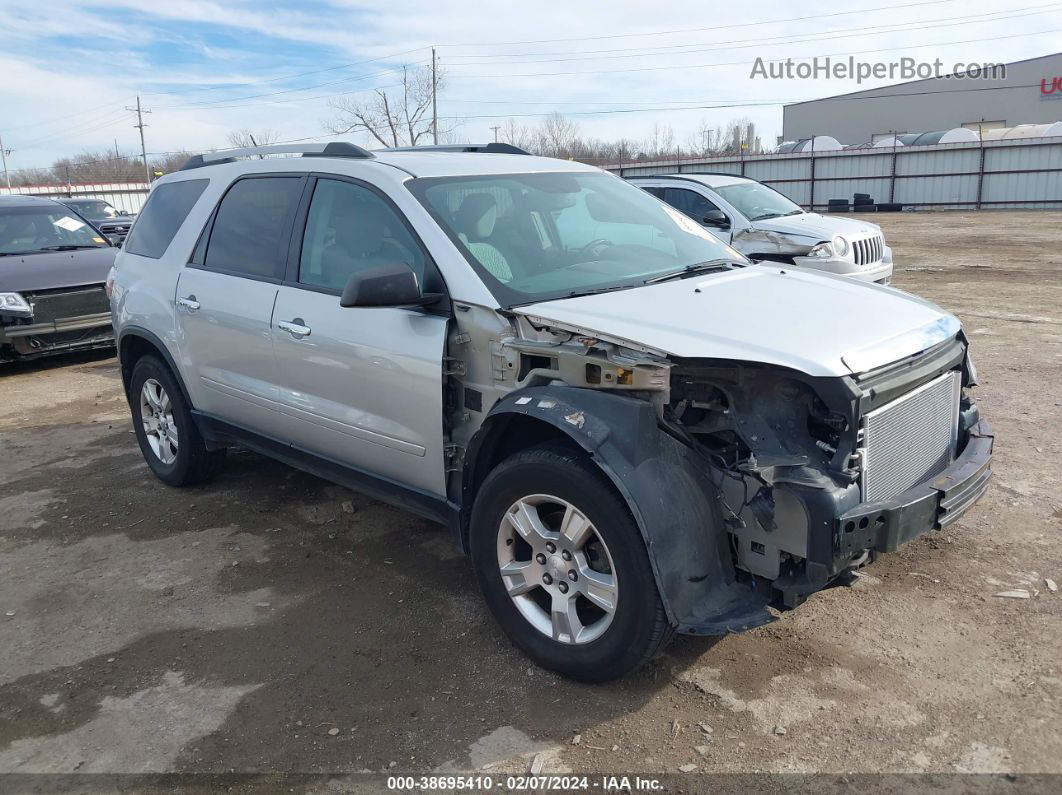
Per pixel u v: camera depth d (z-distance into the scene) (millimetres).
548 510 3336
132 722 3137
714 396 3059
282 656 3531
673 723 2969
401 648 3543
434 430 3562
